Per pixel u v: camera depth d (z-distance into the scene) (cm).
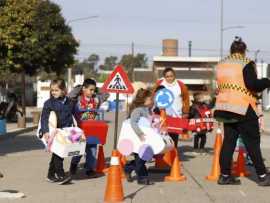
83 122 1162
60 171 1081
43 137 1068
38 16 3366
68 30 3597
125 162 1156
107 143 2002
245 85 1030
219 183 1068
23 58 3244
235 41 1061
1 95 4209
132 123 1049
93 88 1212
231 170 1107
